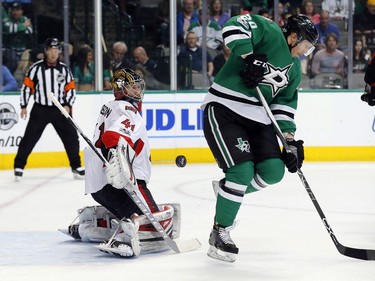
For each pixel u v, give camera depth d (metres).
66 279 6.48
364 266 6.96
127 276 6.58
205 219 9.73
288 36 6.91
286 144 6.86
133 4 17.34
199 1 17.34
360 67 17.94
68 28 16.84
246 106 6.88
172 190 12.62
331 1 17.77
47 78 14.02
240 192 6.81
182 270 6.80
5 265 7.07
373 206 10.80
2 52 16.47
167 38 17.42
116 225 7.83
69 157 14.26
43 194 12.30
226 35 6.66
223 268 6.88
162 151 16.86
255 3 17.64
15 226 9.34
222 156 6.83
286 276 6.59
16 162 14.00
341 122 17.31
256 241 8.18
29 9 16.61
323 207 10.70
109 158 7.32
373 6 17.80
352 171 15.27
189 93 16.95
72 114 14.73
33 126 14.06
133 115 7.45
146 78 17.41
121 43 17.23
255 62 6.62
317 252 7.61
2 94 15.84
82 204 11.20
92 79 16.97
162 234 7.36
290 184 13.21
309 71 17.88
